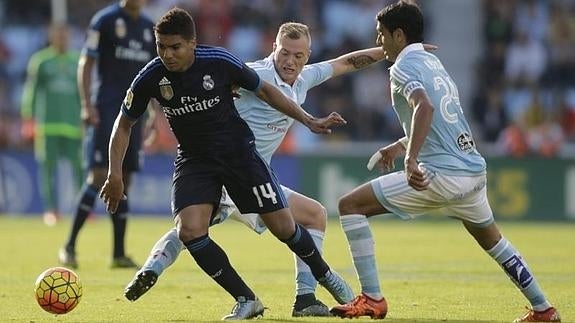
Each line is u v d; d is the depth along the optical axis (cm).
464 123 2488
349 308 2497
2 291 3238
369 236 2528
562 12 9019
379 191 2506
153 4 8731
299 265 2612
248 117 2762
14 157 7281
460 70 9131
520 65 8806
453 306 2870
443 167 2439
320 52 8731
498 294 3164
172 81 2414
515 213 7138
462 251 4775
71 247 3994
